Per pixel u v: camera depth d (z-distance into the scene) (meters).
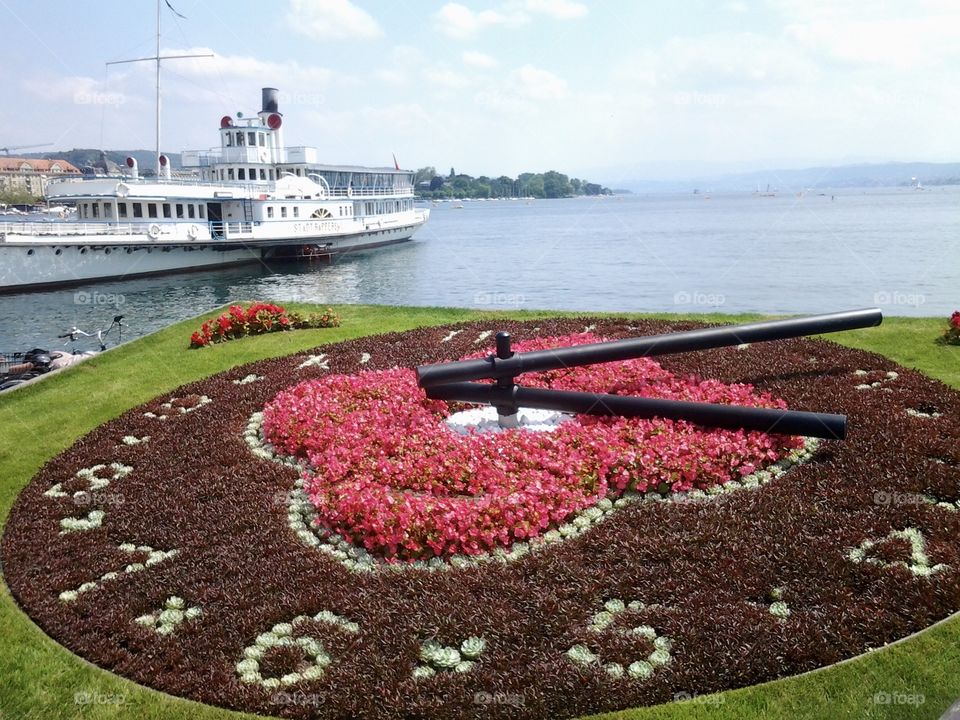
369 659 6.08
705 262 56.28
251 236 51.50
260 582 7.28
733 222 107.44
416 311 20.70
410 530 7.67
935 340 14.33
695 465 8.61
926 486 8.14
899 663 5.71
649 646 6.00
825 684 5.57
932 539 7.20
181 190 48.88
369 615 6.61
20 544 8.59
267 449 10.69
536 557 7.29
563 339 14.02
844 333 15.25
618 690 5.59
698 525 7.58
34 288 43.81
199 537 8.27
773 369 12.34
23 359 21.44
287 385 13.42
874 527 7.40
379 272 55.41
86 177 52.56
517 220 144.62
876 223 90.62
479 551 7.54
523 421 10.47
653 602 6.57
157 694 6.01
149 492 9.50
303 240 55.75
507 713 5.47
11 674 6.36
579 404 9.80
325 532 8.11
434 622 6.40
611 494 8.49
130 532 8.52
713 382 11.17
